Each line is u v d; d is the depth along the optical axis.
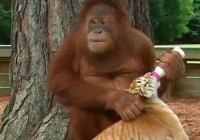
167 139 3.58
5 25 26.08
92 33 4.16
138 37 4.55
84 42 4.36
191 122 8.84
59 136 5.91
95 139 3.74
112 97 3.98
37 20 6.04
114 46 4.32
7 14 26.20
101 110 4.32
